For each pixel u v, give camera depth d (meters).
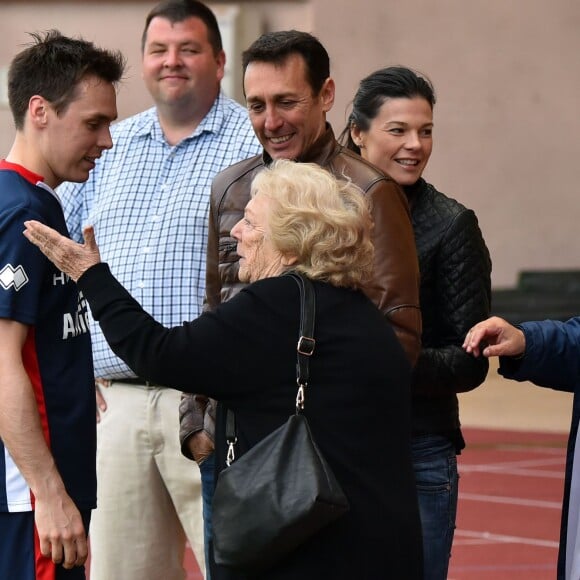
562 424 42.16
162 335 10.27
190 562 23.89
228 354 10.09
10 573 11.43
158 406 15.30
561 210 71.12
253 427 10.13
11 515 11.43
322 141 13.10
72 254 10.79
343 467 10.02
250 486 9.70
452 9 70.25
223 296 13.50
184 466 15.26
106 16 68.19
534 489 31.53
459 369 13.33
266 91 12.91
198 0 16.12
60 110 11.64
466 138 71.25
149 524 15.58
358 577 9.95
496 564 24.05
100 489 15.66
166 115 16.00
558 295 68.12
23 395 11.10
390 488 10.20
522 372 11.67
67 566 11.42
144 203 15.77
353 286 10.55
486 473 33.72
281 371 10.09
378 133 14.25
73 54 11.68
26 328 11.23
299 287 10.25
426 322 13.77
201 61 15.76
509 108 71.00
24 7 69.88
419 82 14.31
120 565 15.60
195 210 15.45
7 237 11.10
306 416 10.04
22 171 11.54
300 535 9.61
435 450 13.57
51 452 11.51
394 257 12.27
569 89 70.50
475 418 43.47
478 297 13.63
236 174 13.68
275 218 10.40
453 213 13.79
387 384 10.29
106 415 15.62
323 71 13.11
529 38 70.56
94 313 10.65
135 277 15.52
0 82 70.19
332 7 68.19
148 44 15.85
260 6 66.94
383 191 12.47
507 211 71.50
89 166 11.97
